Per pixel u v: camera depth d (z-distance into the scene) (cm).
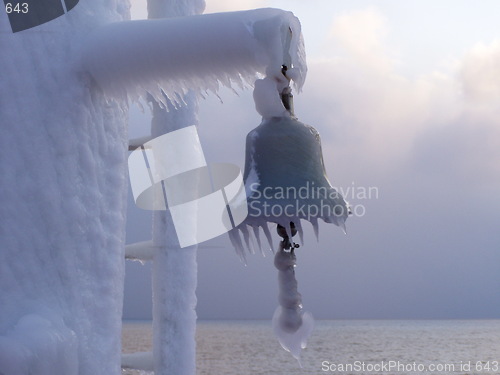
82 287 306
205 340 10006
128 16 340
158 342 529
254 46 278
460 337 10588
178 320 526
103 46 299
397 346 8244
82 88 304
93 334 309
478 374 5628
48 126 296
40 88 296
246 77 293
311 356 6862
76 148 303
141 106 317
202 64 293
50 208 295
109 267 320
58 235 297
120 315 327
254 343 9000
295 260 271
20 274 290
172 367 527
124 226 336
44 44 297
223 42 284
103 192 318
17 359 260
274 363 6400
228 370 6012
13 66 292
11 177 291
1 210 290
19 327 274
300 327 277
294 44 282
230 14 287
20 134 292
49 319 284
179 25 293
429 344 8550
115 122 325
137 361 541
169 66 298
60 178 298
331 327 15712
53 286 296
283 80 279
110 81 306
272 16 279
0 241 289
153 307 536
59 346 275
